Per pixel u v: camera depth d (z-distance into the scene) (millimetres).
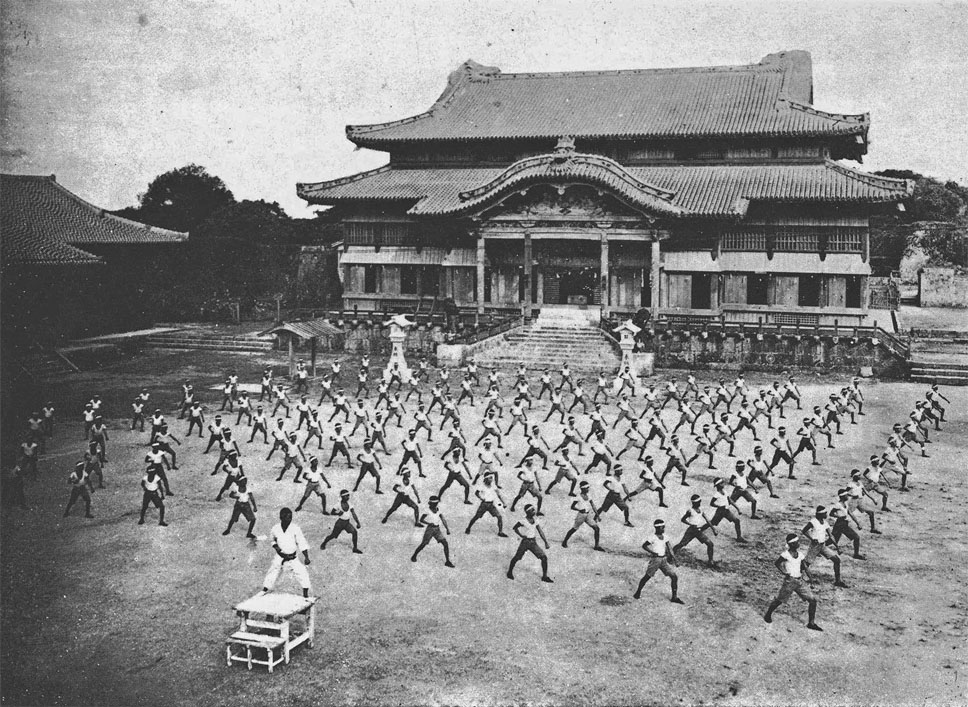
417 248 66312
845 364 51688
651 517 26734
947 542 24453
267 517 26469
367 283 68062
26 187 59844
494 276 64875
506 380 50625
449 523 25984
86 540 24422
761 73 68375
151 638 18688
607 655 17906
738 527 24500
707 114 63938
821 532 20938
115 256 64000
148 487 25406
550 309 59906
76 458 33656
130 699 16266
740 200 56219
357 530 25172
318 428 33875
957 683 16781
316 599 18328
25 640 18562
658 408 34062
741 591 21156
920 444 34094
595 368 52375
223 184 80188
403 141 68188
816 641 18562
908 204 85562
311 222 93750
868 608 20188
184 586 21344
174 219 79000
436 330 59875
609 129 64188
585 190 58062
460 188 65312
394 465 32438
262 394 42781
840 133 58844
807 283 58531
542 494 28969
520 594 20844
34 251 53094
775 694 16484
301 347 62094
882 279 83188
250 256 80938
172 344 63625
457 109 71500
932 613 19891
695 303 59438
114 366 56062
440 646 18250
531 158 58406
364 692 16484
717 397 39062
